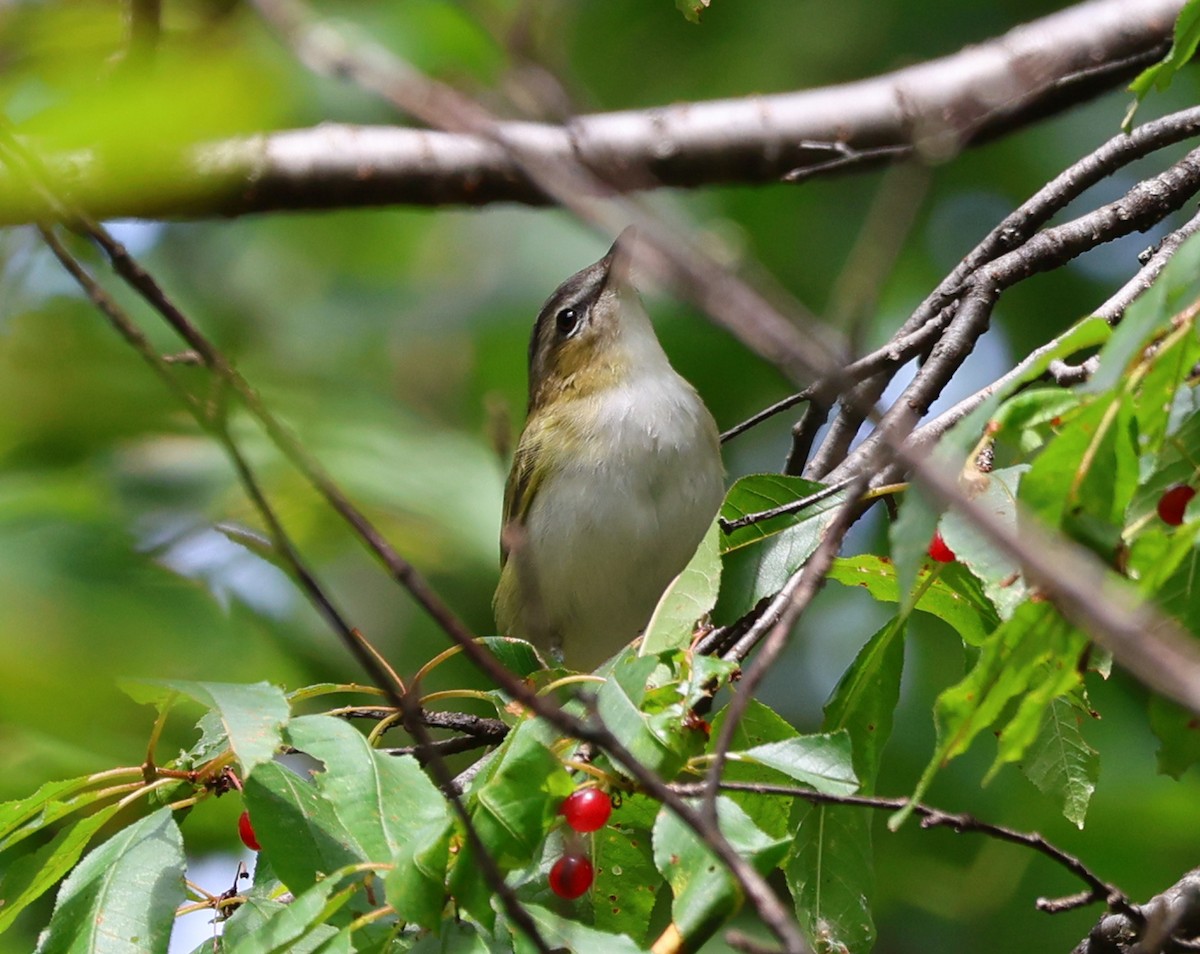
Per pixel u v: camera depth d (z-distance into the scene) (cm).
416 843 575
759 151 1240
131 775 777
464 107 552
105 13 581
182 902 654
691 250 457
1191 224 891
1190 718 582
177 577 770
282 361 1245
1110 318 838
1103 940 804
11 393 770
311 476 528
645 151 1220
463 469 1188
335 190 1123
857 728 744
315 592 548
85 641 650
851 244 1392
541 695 638
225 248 1341
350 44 625
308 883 616
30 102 581
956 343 947
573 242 1469
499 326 1429
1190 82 1379
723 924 553
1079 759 730
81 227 538
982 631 761
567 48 1316
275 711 629
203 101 428
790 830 744
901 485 761
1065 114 1259
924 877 1291
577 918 701
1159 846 1254
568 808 602
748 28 1389
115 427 793
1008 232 1040
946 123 1208
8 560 707
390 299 1388
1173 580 540
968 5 1390
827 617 1433
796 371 450
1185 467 557
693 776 713
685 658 648
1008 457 841
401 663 1290
